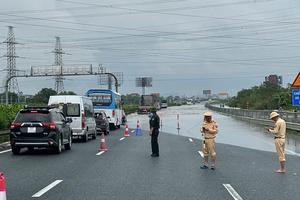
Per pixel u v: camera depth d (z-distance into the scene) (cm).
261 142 2594
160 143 2559
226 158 1791
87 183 1177
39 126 1925
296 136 3005
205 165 1477
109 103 4188
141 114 9406
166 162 1652
